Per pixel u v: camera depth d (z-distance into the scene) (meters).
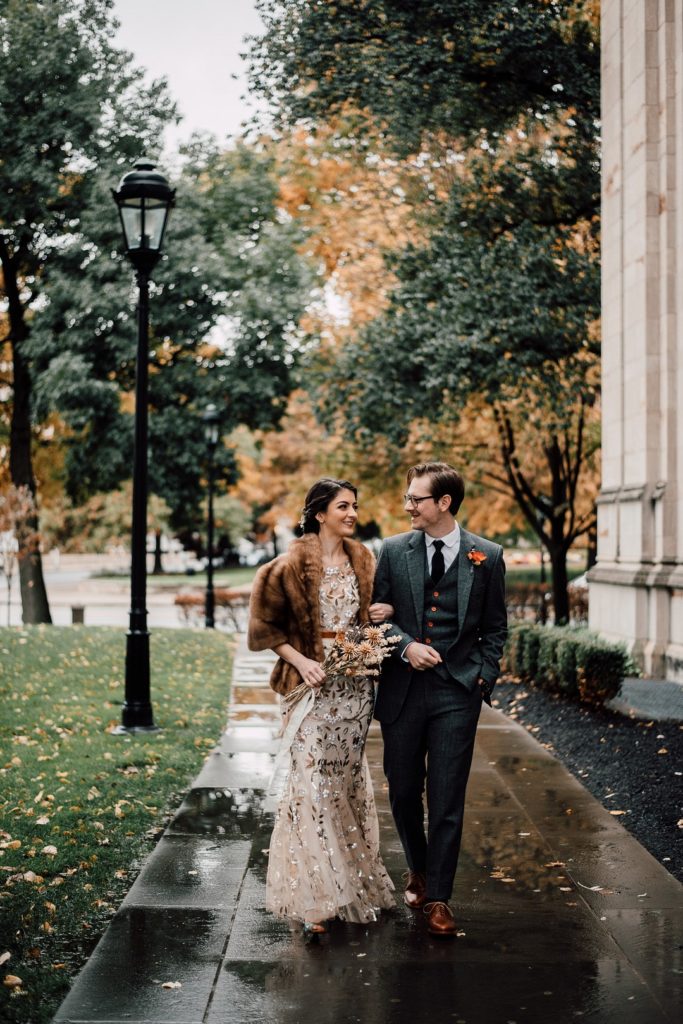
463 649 4.55
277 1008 3.66
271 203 24.12
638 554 12.65
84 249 21.53
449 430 21.36
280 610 4.50
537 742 8.90
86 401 21.56
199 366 23.95
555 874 5.22
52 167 21.02
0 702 10.35
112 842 5.79
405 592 4.58
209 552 23.06
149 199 9.47
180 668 14.17
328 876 4.32
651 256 12.43
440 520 4.63
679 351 12.07
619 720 9.14
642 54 12.39
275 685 4.57
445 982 3.89
